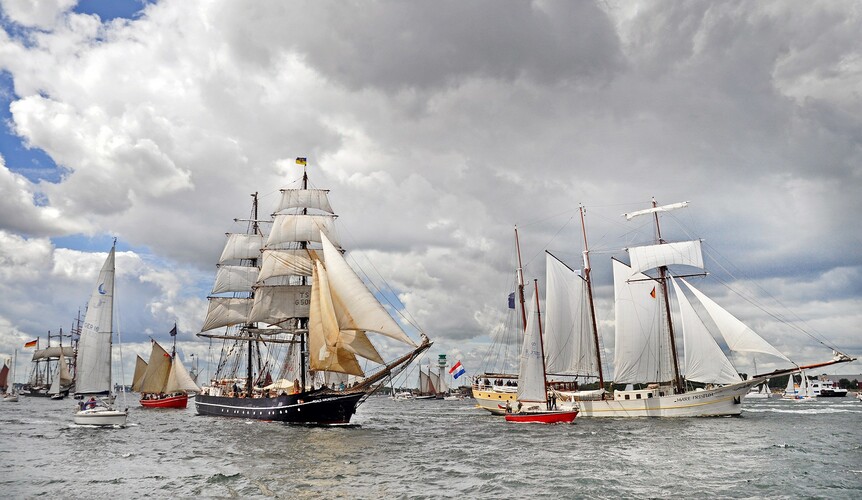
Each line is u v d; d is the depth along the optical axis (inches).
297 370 3946.9
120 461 1797.5
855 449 2006.6
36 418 3759.8
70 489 1378.0
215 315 4680.1
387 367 3016.7
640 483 1454.2
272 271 3836.1
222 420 3415.4
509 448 2116.1
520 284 3843.5
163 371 5221.5
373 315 2817.4
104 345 2970.0
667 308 3622.0
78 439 2402.8
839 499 1283.2
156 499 1279.5
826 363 3218.5
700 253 3550.7
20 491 1357.0
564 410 3191.4
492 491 1373.0
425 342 2994.6
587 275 3809.1
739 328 3373.5
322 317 2989.7
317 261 3083.2
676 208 3710.6
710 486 1413.6
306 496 1317.7
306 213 3909.9
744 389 3395.7
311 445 2207.2
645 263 3641.7
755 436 2423.7
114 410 2923.2
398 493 1352.1
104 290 2974.9
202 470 1633.9
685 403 3376.0
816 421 3149.6
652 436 2460.6
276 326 3983.8
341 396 2994.6
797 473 1566.2
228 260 4879.4
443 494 1341.0
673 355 3570.4
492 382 4249.5
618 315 3654.0
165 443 2261.3
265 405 3282.5
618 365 3619.6
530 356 3179.1
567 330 3713.1
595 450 2042.3
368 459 1850.4
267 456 1910.7
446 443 2281.0
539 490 1382.9
